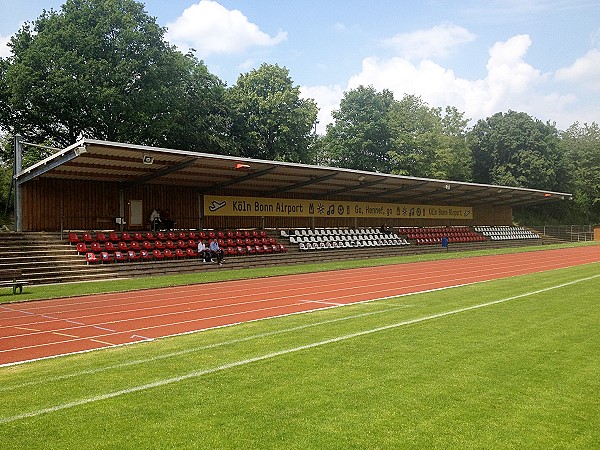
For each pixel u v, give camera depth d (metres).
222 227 34.84
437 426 5.33
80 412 5.88
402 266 28.95
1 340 10.52
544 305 13.16
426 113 66.00
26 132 37.06
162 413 5.79
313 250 35.84
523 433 5.14
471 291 16.66
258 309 14.19
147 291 18.94
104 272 23.64
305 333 10.23
